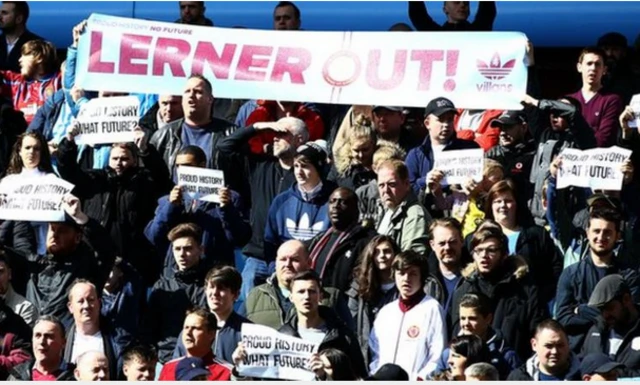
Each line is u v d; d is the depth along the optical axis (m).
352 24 21.50
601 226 17.16
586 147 18.66
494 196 17.73
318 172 18.22
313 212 18.20
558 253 17.61
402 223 17.78
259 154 18.84
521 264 17.00
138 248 18.34
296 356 16.16
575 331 16.75
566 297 17.16
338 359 15.93
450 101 18.58
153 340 17.45
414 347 16.73
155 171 18.50
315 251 17.62
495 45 19.47
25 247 18.50
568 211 18.17
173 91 19.75
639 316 16.62
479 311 16.47
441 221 17.34
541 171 18.58
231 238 18.12
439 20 21.17
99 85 19.83
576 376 16.11
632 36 21.25
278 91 19.72
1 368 16.88
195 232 17.55
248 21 21.59
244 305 17.31
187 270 17.52
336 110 19.91
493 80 19.44
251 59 19.83
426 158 18.66
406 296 16.81
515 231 17.72
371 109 19.67
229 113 20.27
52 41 21.72
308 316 16.61
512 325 16.89
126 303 17.50
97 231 17.62
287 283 17.08
